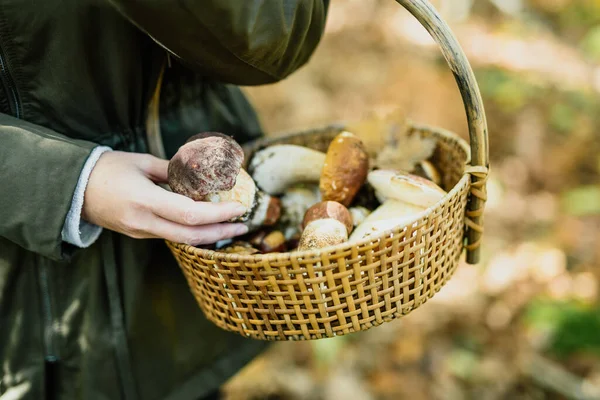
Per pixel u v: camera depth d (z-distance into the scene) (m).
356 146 0.84
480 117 0.73
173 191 0.74
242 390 1.36
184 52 0.69
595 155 2.02
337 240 0.73
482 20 2.71
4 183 0.72
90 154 0.73
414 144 0.88
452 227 0.74
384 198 0.83
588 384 1.37
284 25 0.68
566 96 2.22
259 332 0.74
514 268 1.64
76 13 0.73
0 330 0.82
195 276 0.76
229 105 0.92
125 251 0.84
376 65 2.39
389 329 1.51
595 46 2.42
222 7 0.64
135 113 0.83
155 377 0.90
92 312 0.84
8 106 0.77
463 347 1.47
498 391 1.38
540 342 1.46
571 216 1.80
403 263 0.70
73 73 0.77
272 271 0.68
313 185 0.90
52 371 0.87
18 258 0.81
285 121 2.11
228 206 0.73
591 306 1.49
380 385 1.39
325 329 0.71
